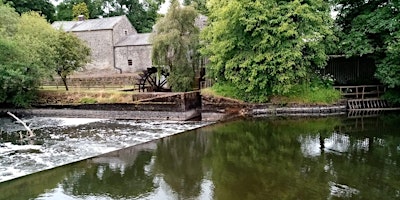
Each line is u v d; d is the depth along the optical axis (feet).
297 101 88.33
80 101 99.19
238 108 89.56
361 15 89.04
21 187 41.52
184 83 99.40
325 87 92.07
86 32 148.66
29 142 64.69
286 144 57.62
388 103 89.86
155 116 92.02
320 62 89.45
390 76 83.51
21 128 80.64
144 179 43.65
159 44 99.09
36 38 101.09
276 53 85.97
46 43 103.04
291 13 85.35
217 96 90.74
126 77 128.88
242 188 39.24
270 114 88.33
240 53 90.12
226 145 59.11
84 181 43.29
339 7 97.30
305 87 90.02
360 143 56.54
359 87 90.89
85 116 98.32
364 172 42.78
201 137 66.08
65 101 100.89
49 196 38.75
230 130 71.00
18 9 175.73
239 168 46.39
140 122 86.89
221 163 49.03
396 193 36.22
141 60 142.92
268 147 56.29
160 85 107.76
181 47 99.45
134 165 49.47
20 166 49.55
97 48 148.15
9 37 94.63
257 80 87.10
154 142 63.36
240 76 89.40
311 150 53.36
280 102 88.63
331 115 84.12
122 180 43.39
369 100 89.81
